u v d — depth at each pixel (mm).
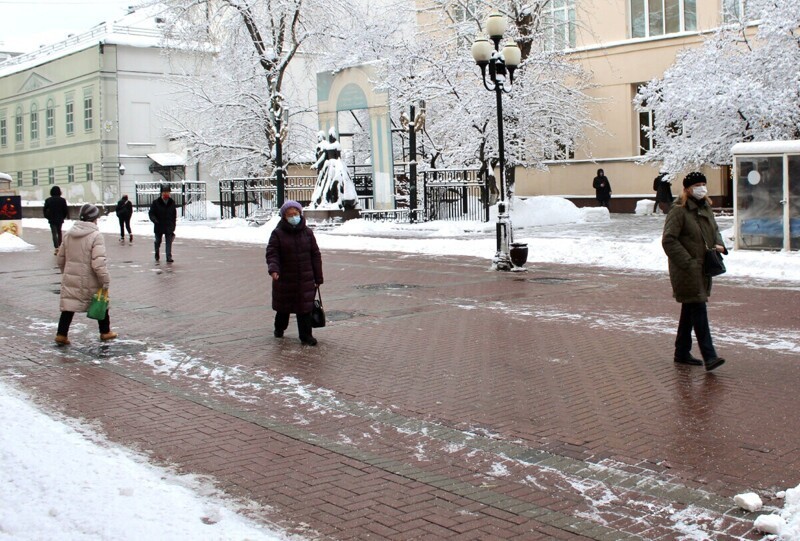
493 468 5816
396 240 25641
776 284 15461
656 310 12758
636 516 4887
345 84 34062
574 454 6094
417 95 31547
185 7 40750
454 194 33656
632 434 6547
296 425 6953
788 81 22484
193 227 37938
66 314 10594
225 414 7301
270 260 10453
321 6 40500
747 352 9508
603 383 8227
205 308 13695
